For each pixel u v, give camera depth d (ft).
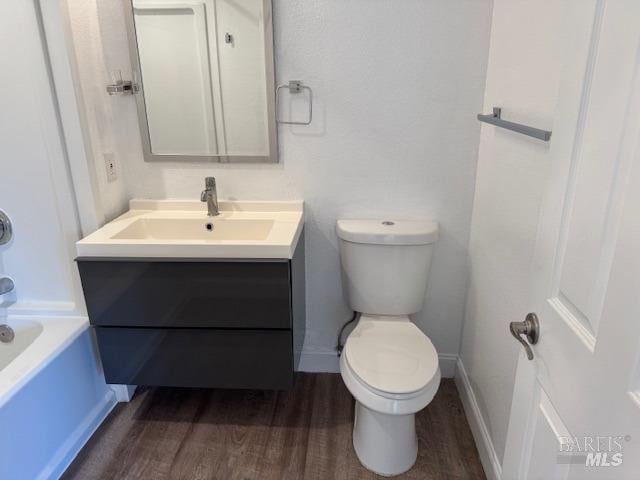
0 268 6.23
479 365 6.13
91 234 5.78
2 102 5.53
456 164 6.41
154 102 6.33
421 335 6.01
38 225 6.00
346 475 5.66
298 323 6.33
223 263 5.27
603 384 2.28
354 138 6.39
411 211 6.68
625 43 2.16
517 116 4.83
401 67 6.06
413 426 5.72
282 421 6.55
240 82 6.16
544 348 3.01
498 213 5.42
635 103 2.08
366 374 5.17
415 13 5.84
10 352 6.30
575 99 2.64
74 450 5.90
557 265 2.89
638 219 2.02
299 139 6.44
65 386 5.78
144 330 5.68
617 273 2.17
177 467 5.76
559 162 2.84
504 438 5.11
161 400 6.95
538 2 4.33
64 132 5.64
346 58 6.07
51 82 5.44
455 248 6.82
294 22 5.96
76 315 6.27
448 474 5.66
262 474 5.67
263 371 5.81
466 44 5.91
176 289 5.42
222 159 6.53
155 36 6.03
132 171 6.69
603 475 2.28
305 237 6.90
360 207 6.71
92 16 5.85
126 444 6.11
